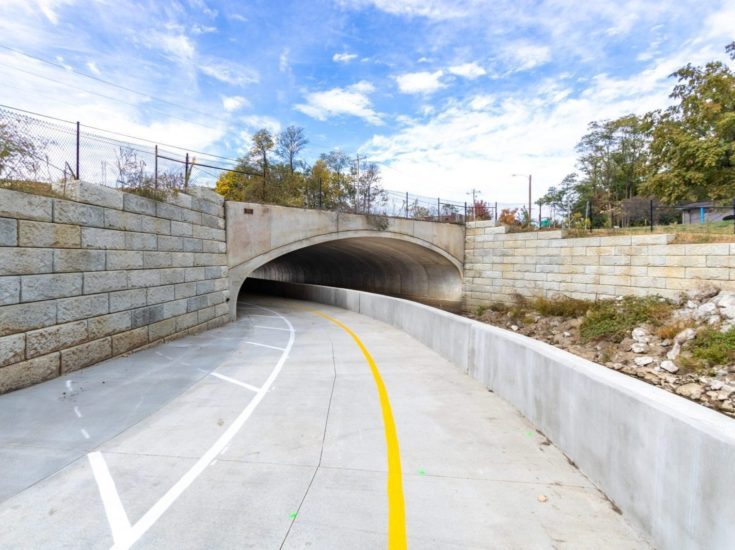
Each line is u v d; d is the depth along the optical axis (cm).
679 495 224
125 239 790
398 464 357
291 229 1766
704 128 1900
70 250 638
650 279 1680
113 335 754
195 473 340
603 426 310
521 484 323
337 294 2008
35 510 284
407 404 528
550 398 412
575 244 1986
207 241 1221
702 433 209
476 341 659
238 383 625
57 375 616
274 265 4928
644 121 2080
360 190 3662
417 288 3094
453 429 441
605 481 305
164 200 952
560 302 1967
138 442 402
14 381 541
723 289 1451
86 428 434
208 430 436
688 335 1264
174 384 608
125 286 791
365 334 1149
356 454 379
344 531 262
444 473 341
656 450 246
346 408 512
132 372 666
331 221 1936
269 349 912
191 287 1105
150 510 285
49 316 598
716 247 1472
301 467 352
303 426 450
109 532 261
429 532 260
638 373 1196
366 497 303
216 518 276
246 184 2872
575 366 364
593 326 1619
